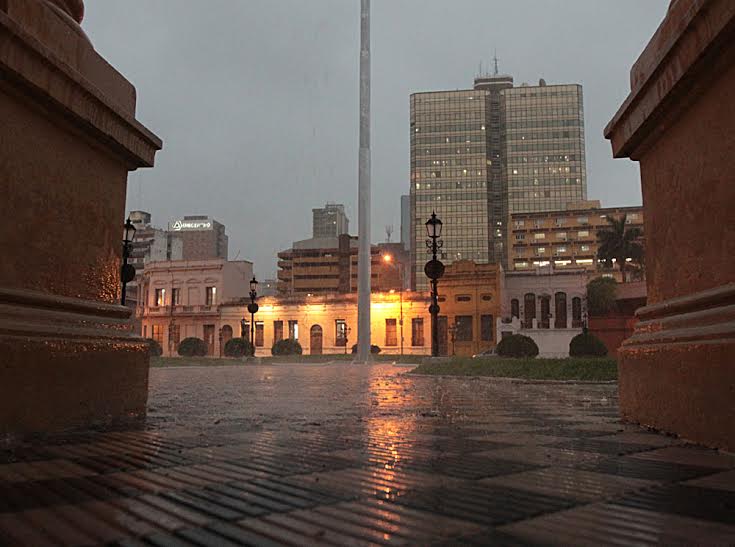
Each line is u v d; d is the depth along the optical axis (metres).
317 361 43.94
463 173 123.25
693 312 3.59
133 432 3.77
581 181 120.31
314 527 1.57
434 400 7.25
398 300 61.47
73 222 4.34
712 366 3.13
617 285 50.06
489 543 1.43
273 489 2.05
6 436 3.39
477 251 120.06
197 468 2.47
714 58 3.23
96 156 4.67
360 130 39.91
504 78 135.88
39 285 3.95
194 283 69.31
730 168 3.19
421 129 126.38
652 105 3.97
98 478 2.25
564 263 96.69
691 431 3.37
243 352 43.81
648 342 4.14
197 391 9.19
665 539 1.46
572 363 14.56
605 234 64.44
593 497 1.94
